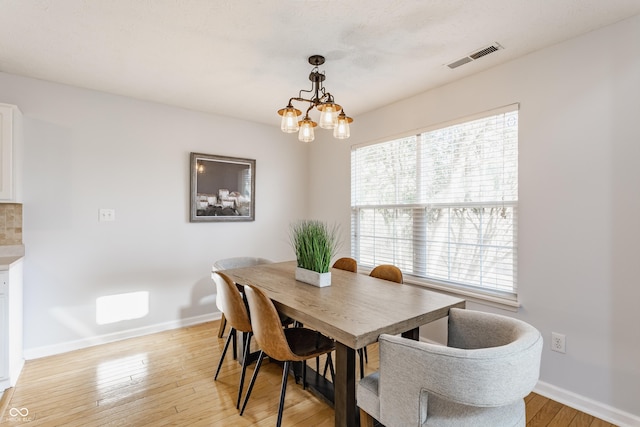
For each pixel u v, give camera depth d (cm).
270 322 170
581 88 198
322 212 411
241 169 378
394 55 223
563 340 206
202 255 353
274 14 177
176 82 272
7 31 195
